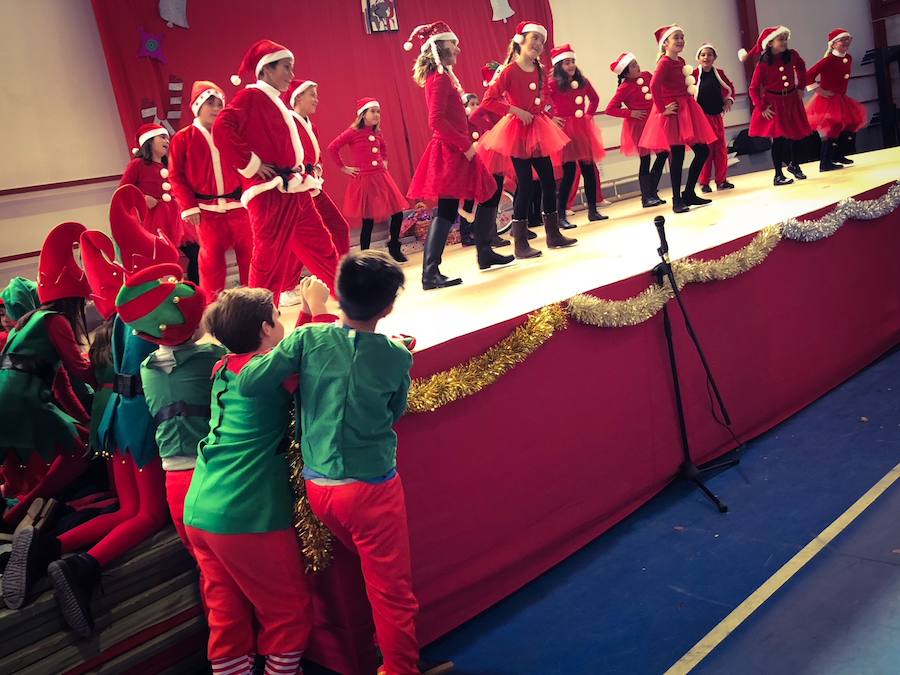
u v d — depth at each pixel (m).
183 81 5.96
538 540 3.13
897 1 13.13
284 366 2.23
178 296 2.53
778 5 12.05
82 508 3.03
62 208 5.63
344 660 2.64
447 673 2.60
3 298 3.52
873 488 3.34
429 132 7.36
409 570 2.32
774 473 3.71
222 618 2.40
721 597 2.77
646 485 3.61
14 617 2.43
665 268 3.53
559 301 3.19
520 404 3.07
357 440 2.20
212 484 2.32
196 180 3.99
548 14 8.45
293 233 3.79
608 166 9.53
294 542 2.39
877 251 4.98
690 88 5.75
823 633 2.45
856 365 4.83
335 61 6.77
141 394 2.72
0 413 2.84
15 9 5.40
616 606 2.85
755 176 7.64
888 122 13.34
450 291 3.94
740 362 4.10
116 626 2.63
